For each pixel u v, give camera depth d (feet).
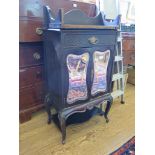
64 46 4.75
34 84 6.53
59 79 5.14
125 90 9.79
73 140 5.71
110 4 8.73
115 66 8.16
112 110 7.63
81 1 7.53
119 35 7.76
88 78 5.63
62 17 4.52
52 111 6.97
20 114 6.39
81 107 5.66
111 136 5.94
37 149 5.28
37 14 5.88
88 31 5.07
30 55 6.17
